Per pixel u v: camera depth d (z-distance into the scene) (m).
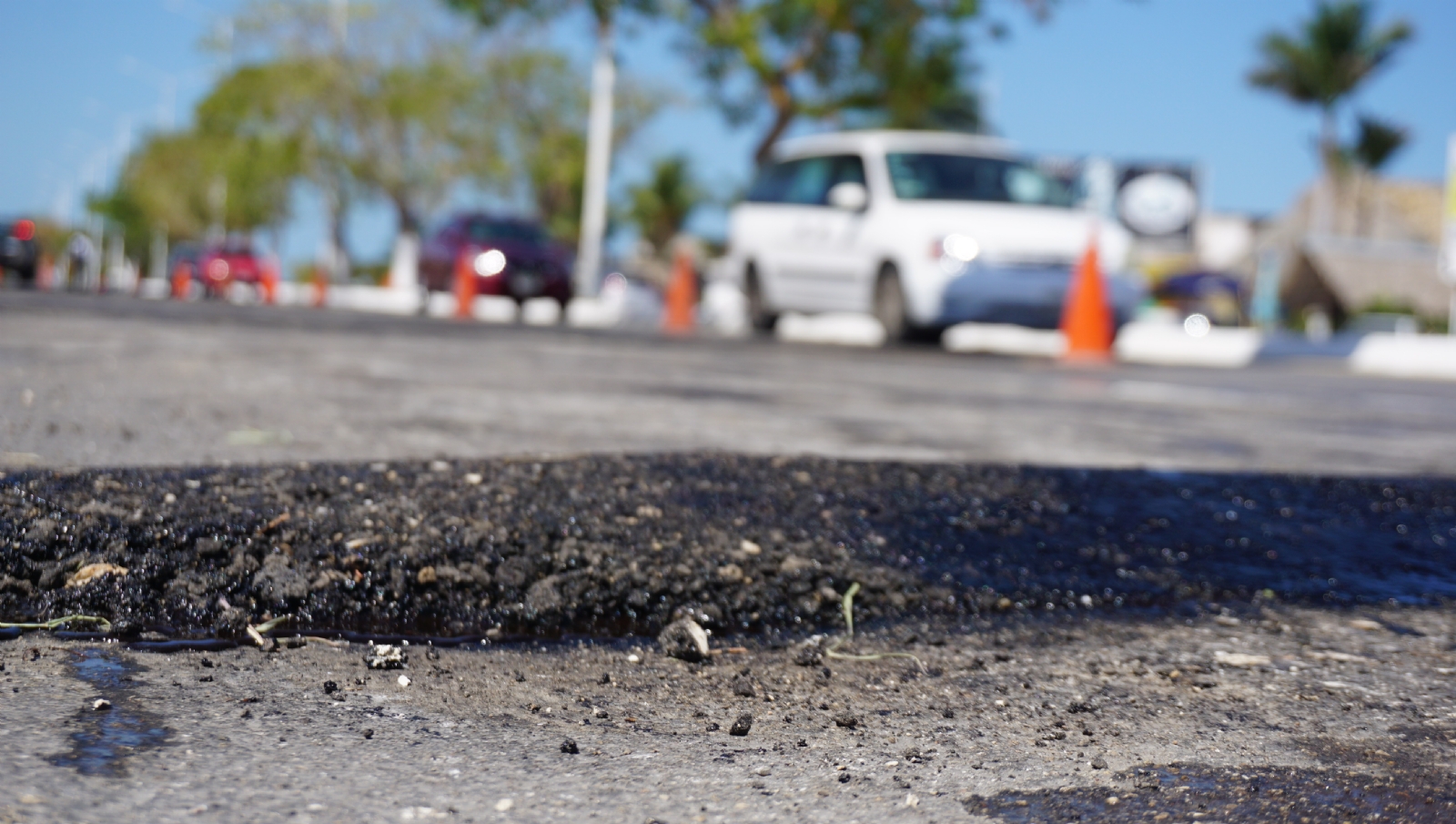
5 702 1.57
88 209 70.69
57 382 4.14
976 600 2.36
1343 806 1.46
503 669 1.89
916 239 11.02
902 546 2.55
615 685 1.86
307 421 3.63
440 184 39.91
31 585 1.98
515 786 1.43
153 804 1.30
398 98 38.41
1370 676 2.03
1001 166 11.86
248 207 47.28
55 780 1.34
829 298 12.16
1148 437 4.61
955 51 22.33
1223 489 3.25
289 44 38.78
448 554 2.22
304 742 1.52
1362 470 3.90
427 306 22.27
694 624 2.04
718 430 4.02
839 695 1.86
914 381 6.97
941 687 1.91
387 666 1.84
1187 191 43.84
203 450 2.99
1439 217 51.59
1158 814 1.43
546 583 2.19
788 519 2.61
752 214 13.30
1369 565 2.74
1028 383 7.25
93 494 2.28
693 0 22.00
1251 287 42.59
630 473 2.80
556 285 20.81
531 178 41.28
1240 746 1.67
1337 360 13.32
